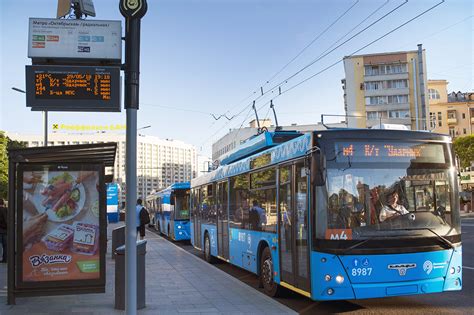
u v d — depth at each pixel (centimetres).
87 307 841
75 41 743
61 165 852
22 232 836
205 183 1689
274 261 965
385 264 745
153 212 4175
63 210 847
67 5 1145
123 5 613
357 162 773
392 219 762
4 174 3394
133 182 598
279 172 946
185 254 1784
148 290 1012
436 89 9288
